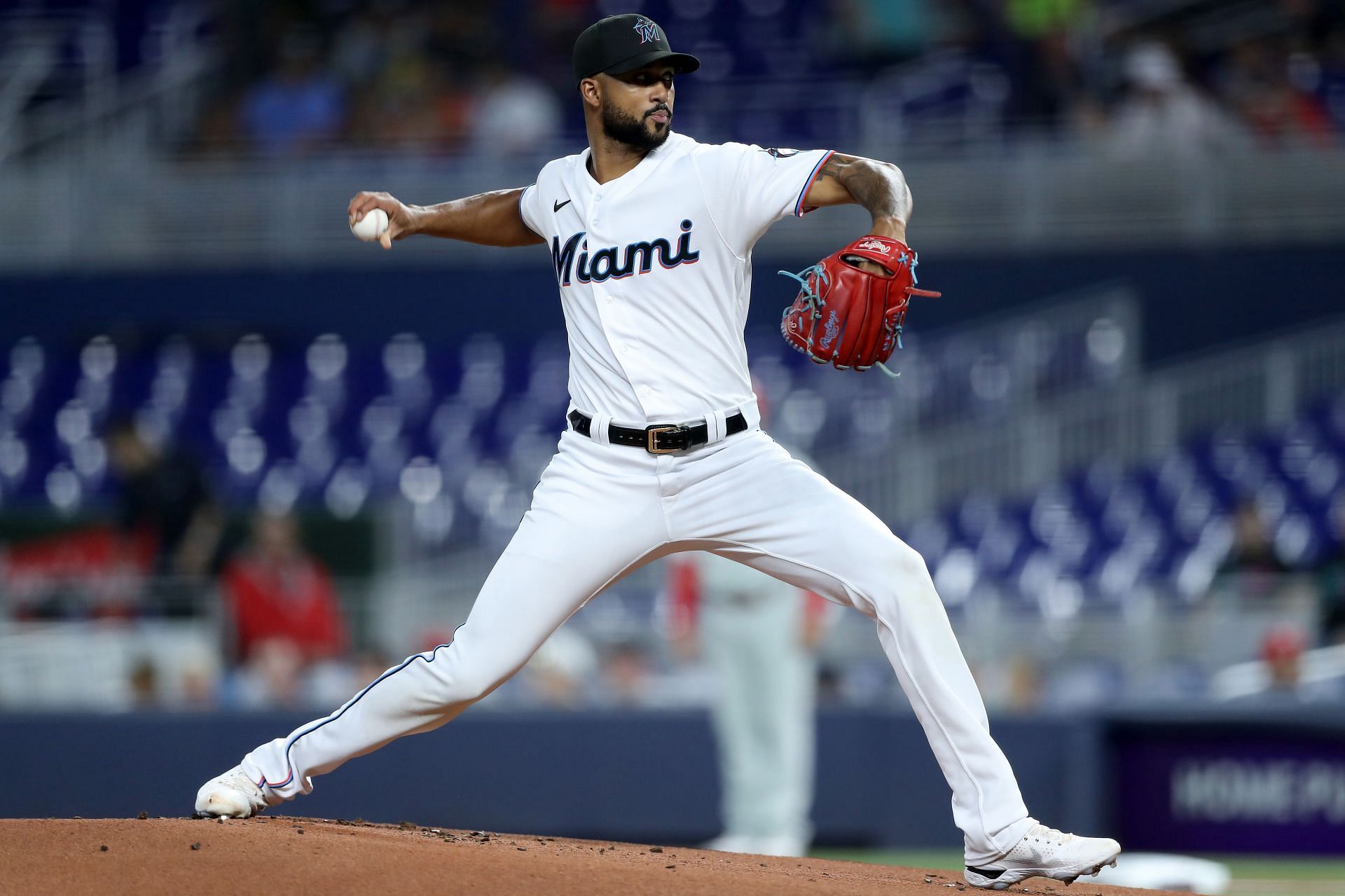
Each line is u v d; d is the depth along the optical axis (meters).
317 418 51.88
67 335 54.03
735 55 59.19
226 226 54.00
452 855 13.06
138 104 57.41
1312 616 34.06
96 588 34.53
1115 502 45.84
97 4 61.47
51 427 52.31
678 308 13.59
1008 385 49.94
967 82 54.91
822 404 49.78
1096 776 30.36
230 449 51.34
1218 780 30.25
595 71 13.54
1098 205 51.69
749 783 28.22
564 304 14.23
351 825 15.23
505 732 31.81
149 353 53.84
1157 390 48.06
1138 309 51.16
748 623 27.72
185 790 31.69
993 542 44.97
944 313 51.84
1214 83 55.12
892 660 13.70
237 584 34.09
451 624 35.31
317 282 53.72
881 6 57.28
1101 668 33.91
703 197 13.48
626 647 35.28
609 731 31.67
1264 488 46.06
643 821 31.44
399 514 39.00
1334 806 29.81
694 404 13.66
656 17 60.69
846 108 55.91
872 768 31.36
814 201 13.38
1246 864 29.66
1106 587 43.03
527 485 43.12
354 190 53.78
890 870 15.59
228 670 33.88
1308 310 50.59
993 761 13.57
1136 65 53.81
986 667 33.88
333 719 14.55
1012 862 13.52
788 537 13.70
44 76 59.53
